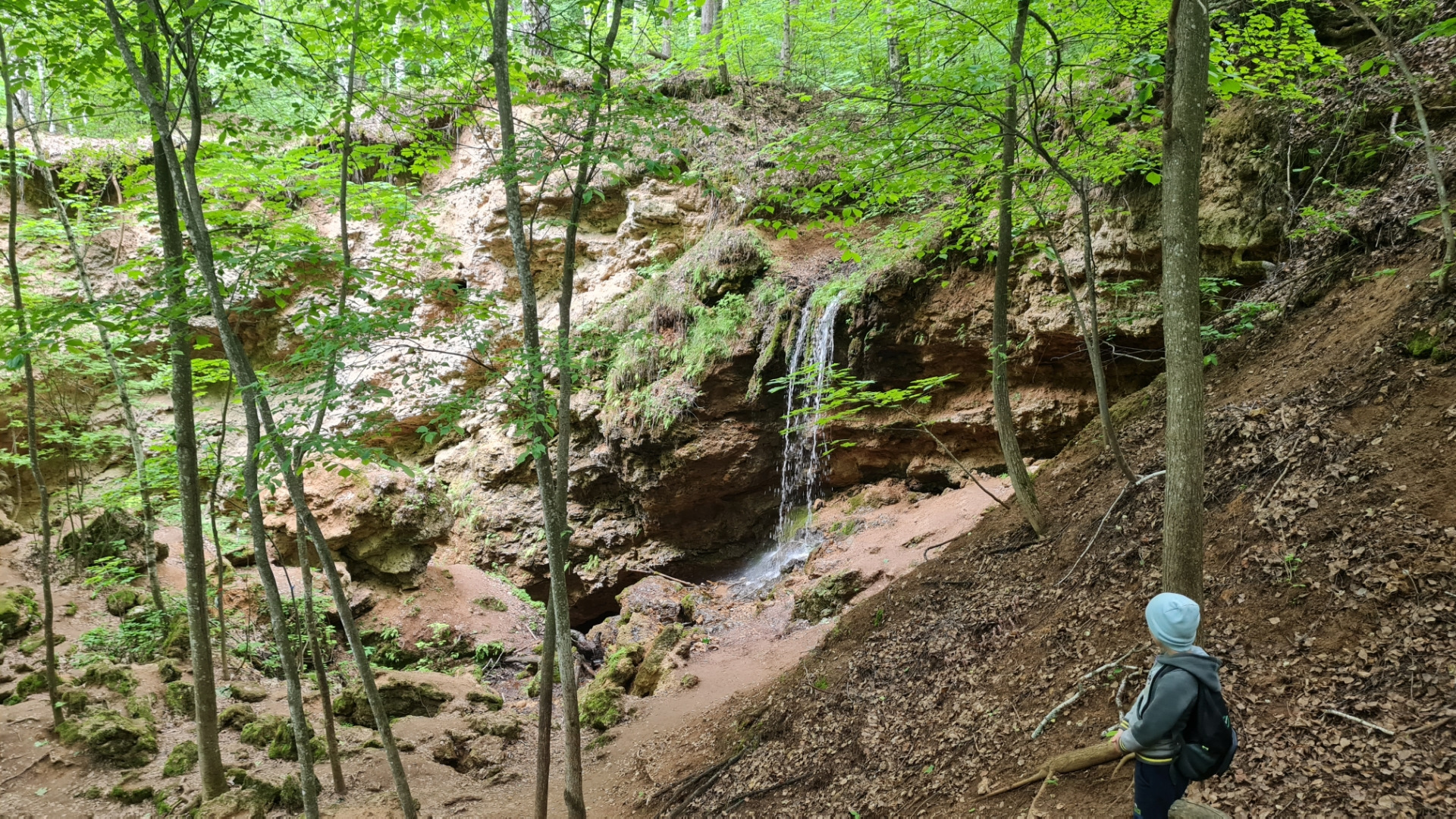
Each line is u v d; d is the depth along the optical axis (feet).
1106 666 17.90
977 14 24.61
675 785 25.82
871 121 23.17
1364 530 16.53
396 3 23.84
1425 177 26.02
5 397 54.03
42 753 27.53
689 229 62.08
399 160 27.48
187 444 24.44
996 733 18.74
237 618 42.55
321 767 29.17
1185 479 14.55
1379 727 13.02
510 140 20.35
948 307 45.32
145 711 30.96
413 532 50.19
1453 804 11.30
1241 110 33.45
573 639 45.55
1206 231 33.96
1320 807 12.35
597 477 59.26
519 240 20.63
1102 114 23.75
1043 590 23.34
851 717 23.62
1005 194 26.13
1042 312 40.86
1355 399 20.08
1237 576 17.94
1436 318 19.83
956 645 23.67
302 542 27.61
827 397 27.53
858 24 48.47
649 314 58.75
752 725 27.37
